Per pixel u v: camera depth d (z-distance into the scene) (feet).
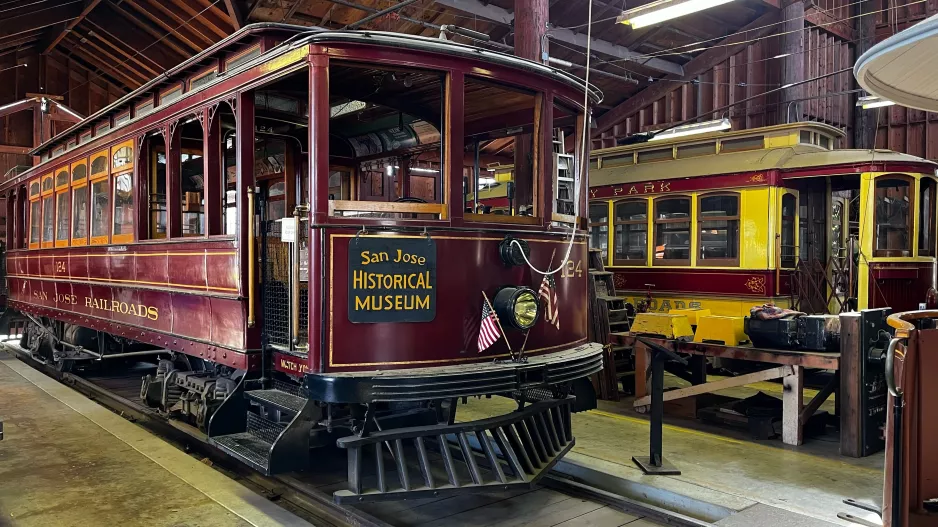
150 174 22.21
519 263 14.89
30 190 34.73
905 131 58.29
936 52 10.11
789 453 18.89
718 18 56.24
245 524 13.05
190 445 21.06
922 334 10.19
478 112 19.08
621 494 16.30
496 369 13.85
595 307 26.68
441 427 13.60
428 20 46.62
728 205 33.06
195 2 45.24
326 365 13.35
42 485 15.17
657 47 57.62
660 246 35.73
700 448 19.26
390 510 15.11
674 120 61.98
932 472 10.37
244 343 16.28
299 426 13.79
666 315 23.80
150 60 55.47
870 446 18.69
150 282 21.21
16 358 35.24
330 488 16.38
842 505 14.64
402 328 13.80
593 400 17.66
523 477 13.64
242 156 16.12
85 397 24.50
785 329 20.26
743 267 32.14
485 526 14.11
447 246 14.28
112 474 15.94
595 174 39.83
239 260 16.12
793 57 53.57
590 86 17.39
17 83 60.70
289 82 17.21
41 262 33.14
